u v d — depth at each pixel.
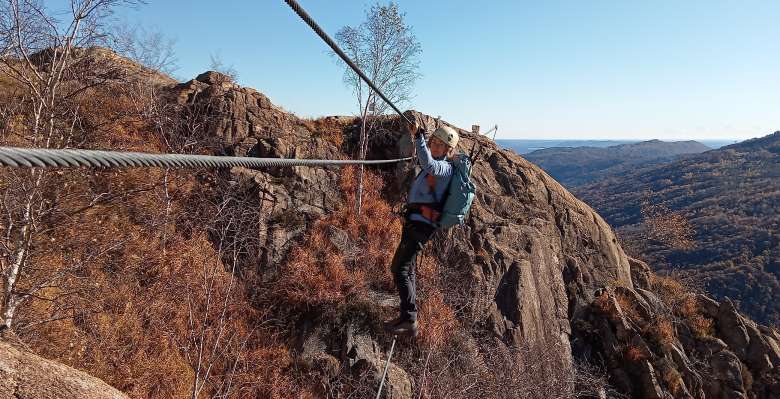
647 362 18.09
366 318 15.82
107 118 15.40
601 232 25.02
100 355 12.05
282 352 14.78
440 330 15.55
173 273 14.72
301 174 20.12
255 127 21.58
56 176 11.34
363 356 14.82
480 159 24.70
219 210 15.74
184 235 16.58
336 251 18.23
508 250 19.69
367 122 24.52
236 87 22.98
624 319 19.69
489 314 17.34
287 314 15.94
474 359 15.54
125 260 14.17
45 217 11.40
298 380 14.34
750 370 20.09
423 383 13.88
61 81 11.92
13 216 10.80
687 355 19.98
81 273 12.37
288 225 18.38
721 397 18.72
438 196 3.78
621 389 18.02
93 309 12.42
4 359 5.03
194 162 1.52
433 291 16.67
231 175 18.38
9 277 9.95
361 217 20.17
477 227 20.23
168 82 21.97
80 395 5.09
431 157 3.63
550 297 19.98
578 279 21.94
